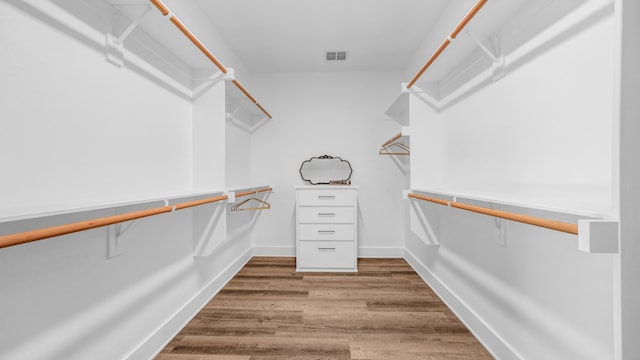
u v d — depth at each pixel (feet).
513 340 4.59
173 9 5.76
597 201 3.23
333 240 9.75
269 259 11.05
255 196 11.51
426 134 7.80
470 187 6.22
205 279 7.25
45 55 3.26
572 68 3.58
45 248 3.21
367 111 11.24
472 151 6.13
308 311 6.67
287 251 11.40
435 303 7.11
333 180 11.23
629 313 2.06
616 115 2.11
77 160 3.66
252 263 10.55
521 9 4.49
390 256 11.23
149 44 5.17
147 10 4.21
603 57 3.16
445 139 7.45
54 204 3.05
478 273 5.69
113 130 4.30
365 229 11.28
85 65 3.80
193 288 6.63
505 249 4.81
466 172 6.39
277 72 11.33
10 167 2.89
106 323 4.07
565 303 3.59
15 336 2.93
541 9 4.09
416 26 7.99
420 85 7.84
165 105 5.66
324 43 8.98
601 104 3.19
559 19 3.78
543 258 3.96
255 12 7.29
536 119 4.23
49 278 3.26
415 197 6.88
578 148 3.49
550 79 3.94
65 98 3.50
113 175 4.28
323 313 6.57
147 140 5.11
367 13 7.37
